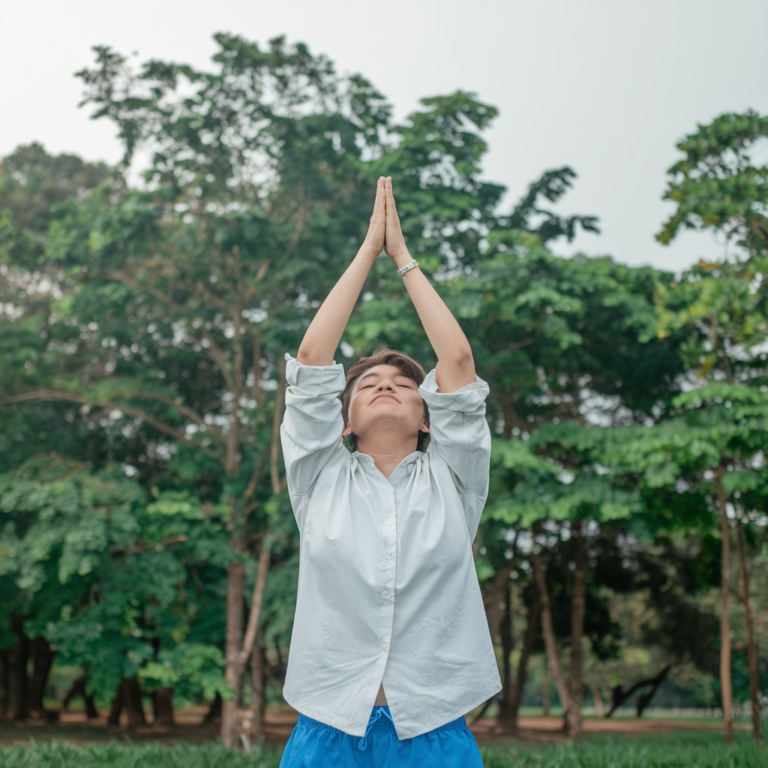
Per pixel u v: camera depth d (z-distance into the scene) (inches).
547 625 765.9
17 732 794.8
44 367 754.2
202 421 721.0
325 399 65.7
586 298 632.4
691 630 976.3
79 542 542.0
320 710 59.2
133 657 592.1
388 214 71.5
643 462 543.5
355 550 61.4
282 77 669.3
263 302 730.2
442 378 69.6
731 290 499.2
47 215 976.3
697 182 483.2
